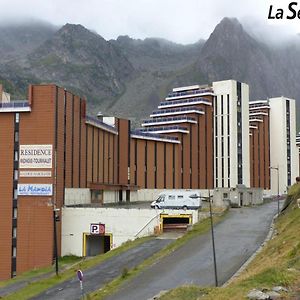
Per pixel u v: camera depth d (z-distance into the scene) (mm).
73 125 78562
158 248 55062
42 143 71188
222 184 128375
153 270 41656
